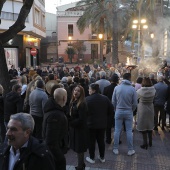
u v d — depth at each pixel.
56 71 18.09
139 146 6.74
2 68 7.63
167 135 7.72
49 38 46.28
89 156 5.93
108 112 5.54
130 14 23.58
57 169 4.01
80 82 7.79
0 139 6.15
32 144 2.34
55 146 3.93
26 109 6.27
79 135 4.80
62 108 4.11
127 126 6.07
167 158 5.93
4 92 7.51
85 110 4.74
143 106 6.38
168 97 7.85
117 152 6.17
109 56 34.53
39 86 5.98
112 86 7.21
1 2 7.47
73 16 44.62
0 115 6.47
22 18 7.55
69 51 43.00
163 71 14.20
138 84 8.04
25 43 26.69
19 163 2.27
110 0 22.70
